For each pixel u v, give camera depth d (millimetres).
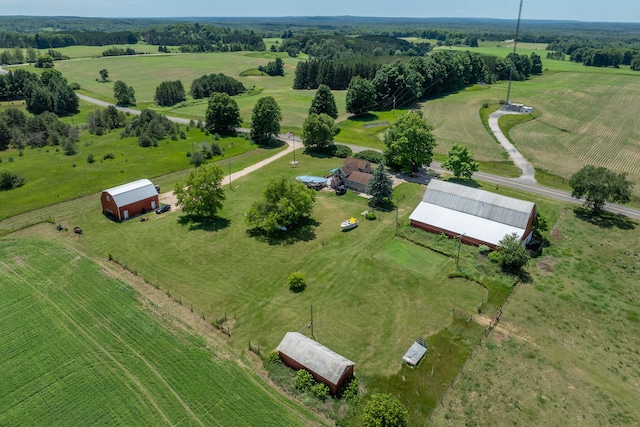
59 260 57188
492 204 63969
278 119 117375
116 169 92750
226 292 51094
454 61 179625
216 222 69125
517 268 54625
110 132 128500
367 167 89625
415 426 34531
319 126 104250
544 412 35719
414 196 79750
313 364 38281
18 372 38875
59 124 118688
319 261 57906
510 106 146250
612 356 41750
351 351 42156
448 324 45969
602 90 179875
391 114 147750
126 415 34781
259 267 56375
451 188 69000
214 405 35844
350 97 144375
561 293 51031
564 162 98625
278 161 101312
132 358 40594
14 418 34406
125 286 51656
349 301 49656
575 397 37156
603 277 54312
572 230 66562
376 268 56312
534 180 87875
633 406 36312
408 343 43312
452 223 64375
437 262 57875
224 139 120062
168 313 47156
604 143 112250
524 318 46906
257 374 39281
